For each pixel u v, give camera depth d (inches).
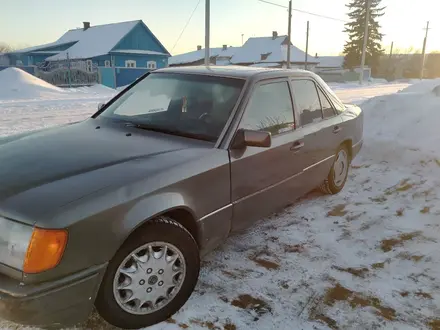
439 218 167.9
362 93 912.3
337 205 183.9
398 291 119.0
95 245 84.8
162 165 101.4
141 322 98.5
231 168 116.7
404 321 106.3
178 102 136.0
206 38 770.2
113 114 144.6
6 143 119.0
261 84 136.3
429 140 247.0
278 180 140.2
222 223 117.9
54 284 80.7
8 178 91.4
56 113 492.4
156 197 95.5
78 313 86.0
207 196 110.0
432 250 142.3
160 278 99.6
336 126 179.5
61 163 99.5
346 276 126.3
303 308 110.3
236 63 2154.3
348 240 150.0
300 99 157.3
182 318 104.0
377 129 285.0
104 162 101.0
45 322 82.5
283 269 129.3
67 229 80.4
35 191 85.9
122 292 94.7
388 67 2385.6
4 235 81.4
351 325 104.3
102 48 1371.8
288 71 155.5
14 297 77.7
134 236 93.0
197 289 116.9
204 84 138.7
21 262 79.3
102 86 981.8
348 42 2213.3
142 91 150.3
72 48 1469.0
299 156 150.3
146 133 125.1
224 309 108.4
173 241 100.5
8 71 797.2
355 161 255.0
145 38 1461.6
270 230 157.5
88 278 84.8
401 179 217.2
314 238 151.2
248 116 127.6
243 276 124.6
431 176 218.7
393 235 154.1
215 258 135.0
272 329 101.7
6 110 500.1
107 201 86.5
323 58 2479.1
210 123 124.2
